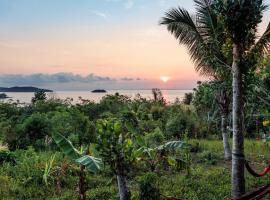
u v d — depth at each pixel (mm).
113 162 7988
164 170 12227
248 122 18062
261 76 12797
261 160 14766
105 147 7957
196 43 11727
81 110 24953
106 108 26047
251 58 9102
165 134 20125
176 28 12023
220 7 8602
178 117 22031
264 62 11656
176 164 10812
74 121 18188
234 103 9094
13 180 10938
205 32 11180
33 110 25641
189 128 21344
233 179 9031
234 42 8844
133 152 8250
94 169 6969
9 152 13766
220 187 10555
